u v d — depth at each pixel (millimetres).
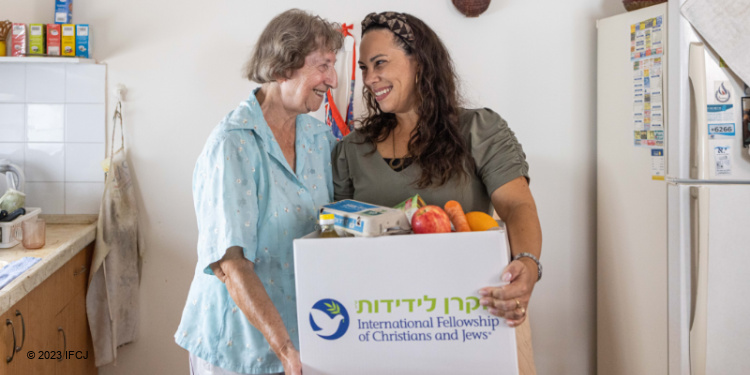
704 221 1703
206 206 1317
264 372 1400
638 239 2262
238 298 1235
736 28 1649
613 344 2426
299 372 1128
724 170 1705
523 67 2527
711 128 1698
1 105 2465
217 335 1419
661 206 2131
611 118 2377
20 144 2480
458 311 1092
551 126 2547
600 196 2467
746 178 1706
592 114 2537
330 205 1258
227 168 1300
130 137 2504
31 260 1900
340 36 1429
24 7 2457
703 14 1671
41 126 2479
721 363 1742
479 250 1075
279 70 1356
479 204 1530
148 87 2494
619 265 2367
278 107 1441
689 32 1694
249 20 2490
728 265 1720
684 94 1705
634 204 2275
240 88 2510
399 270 1089
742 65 1655
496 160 1473
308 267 1102
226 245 1247
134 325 2521
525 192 1451
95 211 2510
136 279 2504
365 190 1523
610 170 2396
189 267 2551
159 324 2566
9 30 2418
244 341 1407
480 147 1490
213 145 1331
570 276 2604
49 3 2463
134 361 2570
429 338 1101
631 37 2240
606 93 2398
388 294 1096
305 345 1121
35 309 1867
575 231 2588
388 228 1149
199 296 1453
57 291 2064
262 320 1197
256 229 1326
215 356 1419
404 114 1538
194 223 2541
